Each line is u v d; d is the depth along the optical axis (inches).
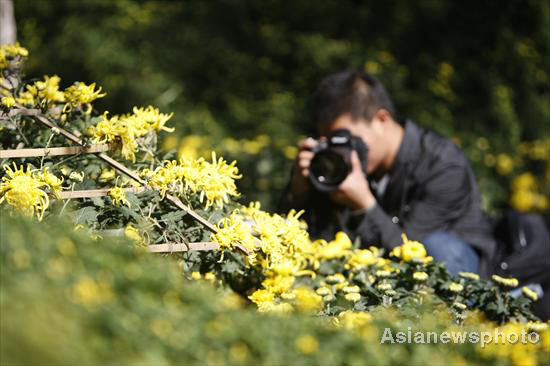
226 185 161.5
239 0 560.1
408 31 559.2
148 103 505.7
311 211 236.5
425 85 540.4
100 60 514.9
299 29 566.3
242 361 112.3
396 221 249.9
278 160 381.7
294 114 511.8
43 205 144.1
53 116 174.9
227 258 163.9
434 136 254.4
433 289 173.8
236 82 545.3
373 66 524.7
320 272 183.9
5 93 175.3
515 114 530.0
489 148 512.1
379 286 164.9
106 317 102.4
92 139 156.9
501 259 256.4
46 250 112.9
